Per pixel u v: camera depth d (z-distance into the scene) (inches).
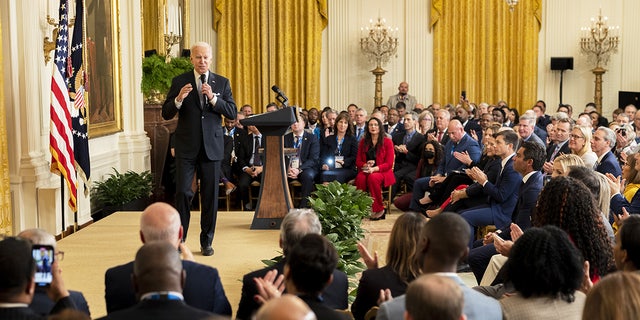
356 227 276.8
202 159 276.2
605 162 314.8
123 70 454.0
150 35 513.0
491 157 337.1
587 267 156.9
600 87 686.5
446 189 377.4
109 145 435.8
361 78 694.5
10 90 308.8
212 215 280.2
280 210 324.2
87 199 373.1
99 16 407.8
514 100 696.4
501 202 309.1
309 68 681.0
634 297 102.3
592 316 104.6
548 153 405.1
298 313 78.0
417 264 153.3
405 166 482.6
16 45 311.4
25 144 317.4
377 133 445.4
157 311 116.1
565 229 177.9
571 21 695.1
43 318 117.4
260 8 676.1
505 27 690.2
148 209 157.9
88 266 266.8
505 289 169.6
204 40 679.1
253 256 279.9
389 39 682.8
